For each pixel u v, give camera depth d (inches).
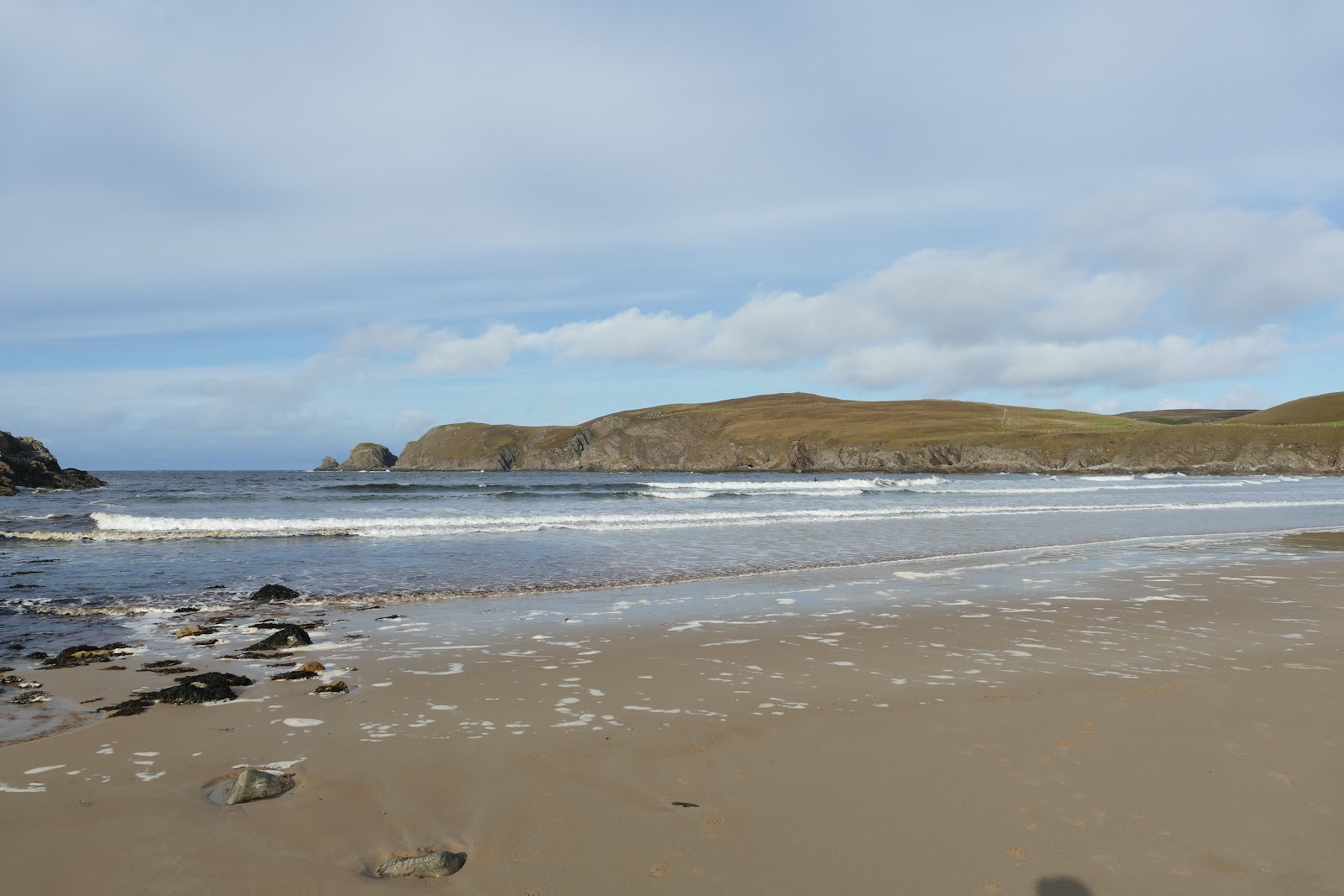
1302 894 150.8
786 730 246.1
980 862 163.0
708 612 448.1
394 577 585.0
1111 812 186.1
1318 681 298.5
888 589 526.9
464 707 270.8
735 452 5851.4
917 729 245.8
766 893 151.6
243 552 731.4
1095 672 314.7
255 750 229.3
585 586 544.1
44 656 346.6
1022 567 635.5
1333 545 787.4
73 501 1429.6
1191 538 856.3
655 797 196.1
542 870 160.1
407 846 171.8
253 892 152.6
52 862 162.7
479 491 1831.9
